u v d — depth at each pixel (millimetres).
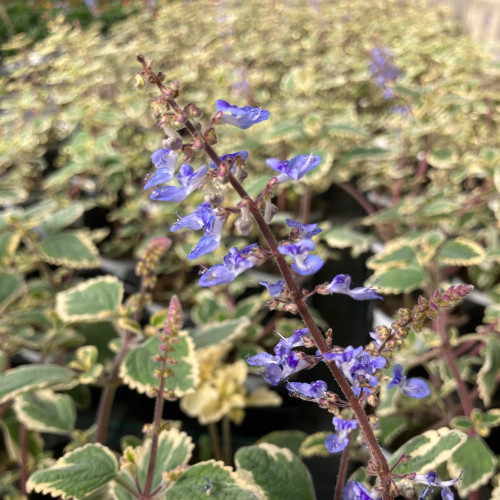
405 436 479
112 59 957
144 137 835
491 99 666
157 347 357
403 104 772
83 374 359
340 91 938
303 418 534
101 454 293
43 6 1361
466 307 613
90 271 726
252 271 685
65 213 530
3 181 672
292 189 821
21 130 777
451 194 614
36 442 464
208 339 409
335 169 675
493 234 592
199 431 522
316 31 1158
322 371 561
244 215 185
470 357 516
